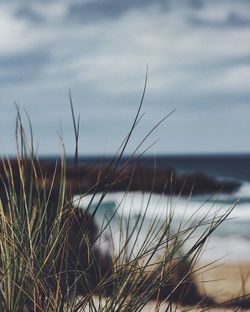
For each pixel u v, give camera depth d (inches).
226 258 450.6
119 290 78.7
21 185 83.2
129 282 79.6
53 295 77.2
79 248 78.8
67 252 76.5
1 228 82.0
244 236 607.8
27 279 79.7
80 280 81.0
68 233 77.1
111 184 78.6
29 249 80.4
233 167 6122.1
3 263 80.3
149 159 3954.2
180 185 1285.7
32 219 82.8
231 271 296.0
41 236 80.6
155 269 83.7
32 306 80.0
